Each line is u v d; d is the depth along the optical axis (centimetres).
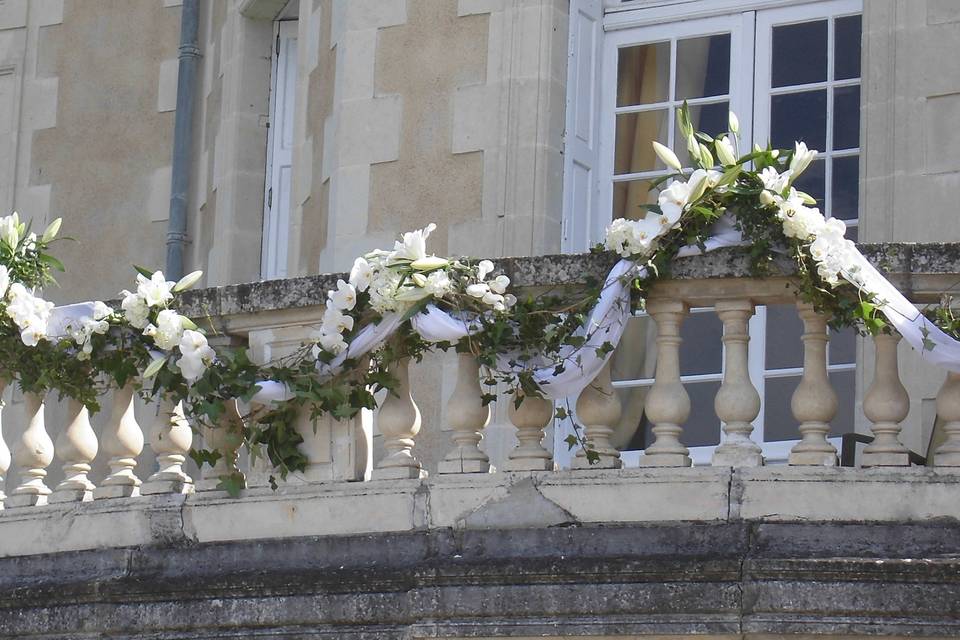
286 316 1157
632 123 1511
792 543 1027
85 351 1184
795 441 1394
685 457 1066
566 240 1473
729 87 1488
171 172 1902
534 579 1041
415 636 1056
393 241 1500
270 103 1830
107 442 1209
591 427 1088
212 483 1172
